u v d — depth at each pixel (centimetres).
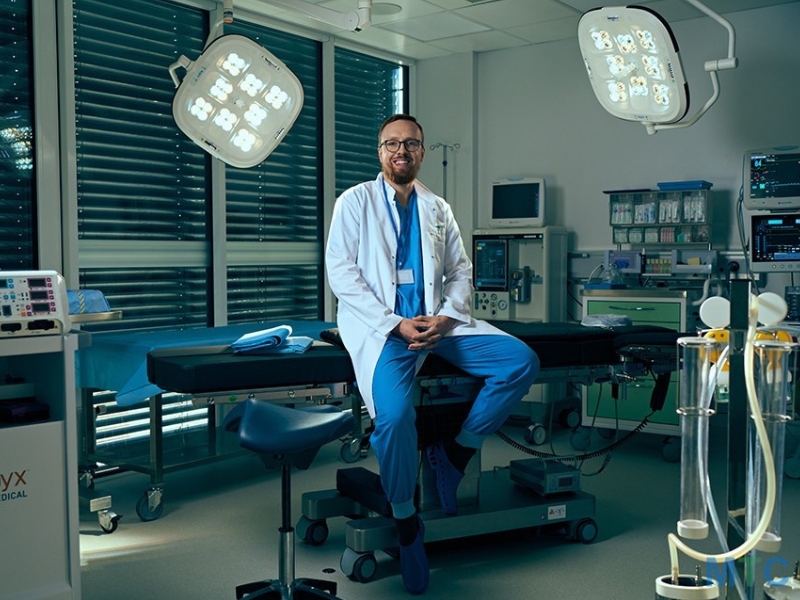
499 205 589
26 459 242
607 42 341
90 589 280
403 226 307
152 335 378
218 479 425
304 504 328
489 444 505
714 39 525
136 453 419
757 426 143
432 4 493
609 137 567
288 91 325
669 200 521
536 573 296
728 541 165
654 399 325
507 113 608
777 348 151
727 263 523
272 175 539
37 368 261
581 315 579
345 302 291
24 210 402
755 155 477
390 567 303
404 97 641
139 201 461
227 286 515
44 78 400
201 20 489
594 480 421
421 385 298
